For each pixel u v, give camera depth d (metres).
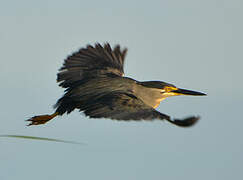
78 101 12.81
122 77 13.41
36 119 13.72
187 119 9.20
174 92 14.30
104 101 11.45
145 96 13.80
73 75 13.61
